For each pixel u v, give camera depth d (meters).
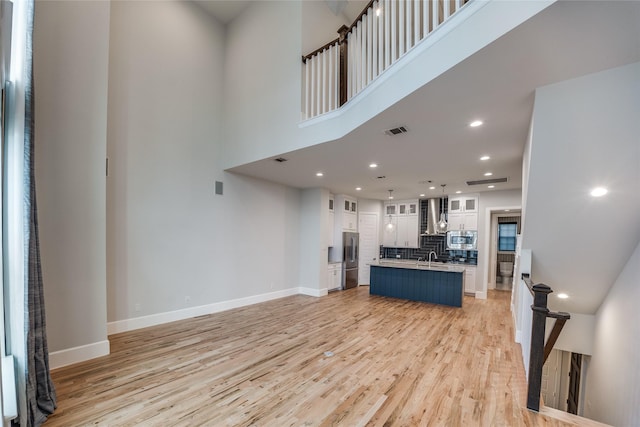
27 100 2.25
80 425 2.12
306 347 3.63
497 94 2.43
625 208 2.72
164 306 4.45
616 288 3.46
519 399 2.54
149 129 4.28
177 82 4.65
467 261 7.45
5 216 2.11
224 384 2.71
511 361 3.29
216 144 5.22
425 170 5.08
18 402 2.06
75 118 3.07
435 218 8.09
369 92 2.98
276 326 4.44
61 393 2.51
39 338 2.29
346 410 2.33
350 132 3.33
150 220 4.28
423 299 6.30
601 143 2.38
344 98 3.72
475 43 1.89
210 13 5.20
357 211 8.71
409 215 8.58
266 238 6.18
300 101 4.10
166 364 3.09
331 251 7.79
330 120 3.66
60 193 2.96
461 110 2.73
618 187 2.59
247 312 5.20
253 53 4.89
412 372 3.00
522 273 3.69
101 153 3.26
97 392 2.53
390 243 8.85
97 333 3.22
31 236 2.25
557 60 1.94
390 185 6.54
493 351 3.58
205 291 5.01
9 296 2.10
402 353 3.48
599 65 1.98
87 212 3.15
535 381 2.40
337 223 7.88
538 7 1.54
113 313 3.91
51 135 2.90
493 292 7.85
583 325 4.41
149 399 2.45
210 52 5.18
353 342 3.82
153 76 4.35
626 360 2.97
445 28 2.12
